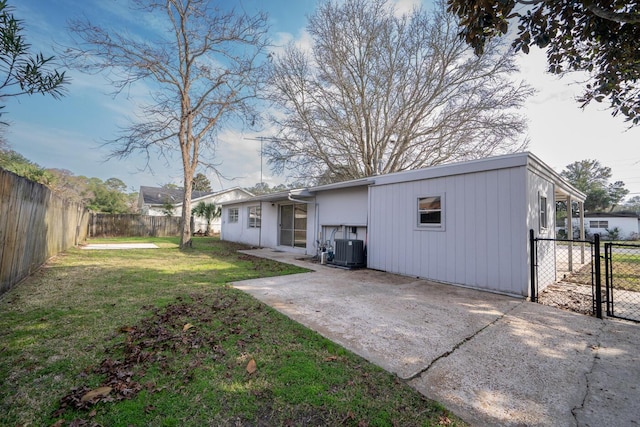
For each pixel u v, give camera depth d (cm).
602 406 207
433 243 630
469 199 573
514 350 296
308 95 1577
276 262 891
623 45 396
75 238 1218
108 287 517
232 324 348
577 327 363
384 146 1617
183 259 913
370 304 449
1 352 267
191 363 255
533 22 377
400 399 212
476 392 223
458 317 395
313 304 445
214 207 2236
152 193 3144
